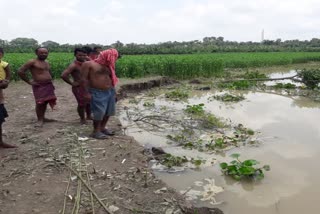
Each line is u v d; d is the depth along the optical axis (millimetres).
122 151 7391
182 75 23797
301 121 11281
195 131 10000
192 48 62594
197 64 24344
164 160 7539
